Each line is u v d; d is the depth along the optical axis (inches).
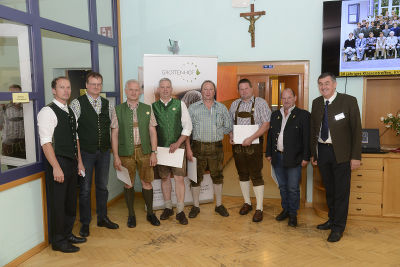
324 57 149.7
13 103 106.5
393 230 127.2
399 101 151.2
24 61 111.3
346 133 115.4
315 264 100.8
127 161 126.1
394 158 132.0
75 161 111.7
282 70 161.8
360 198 137.1
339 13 145.3
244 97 135.0
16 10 101.7
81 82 174.7
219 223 136.2
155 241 119.3
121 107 124.7
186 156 137.9
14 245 102.2
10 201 100.4
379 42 141.8
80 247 115.0
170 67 146.7
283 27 155.6
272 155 135.8
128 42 172.9
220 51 164.1
